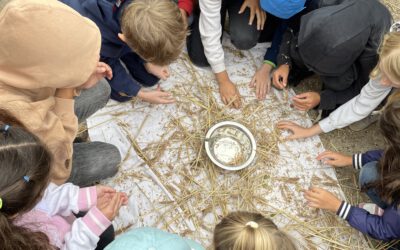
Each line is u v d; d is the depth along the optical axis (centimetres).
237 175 190
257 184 189
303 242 179
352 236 182
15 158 95
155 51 156
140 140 194
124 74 187
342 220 184
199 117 203
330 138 211
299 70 214
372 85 169
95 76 143
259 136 201
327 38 166
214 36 195
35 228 117
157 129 198
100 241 154
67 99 135
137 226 174
